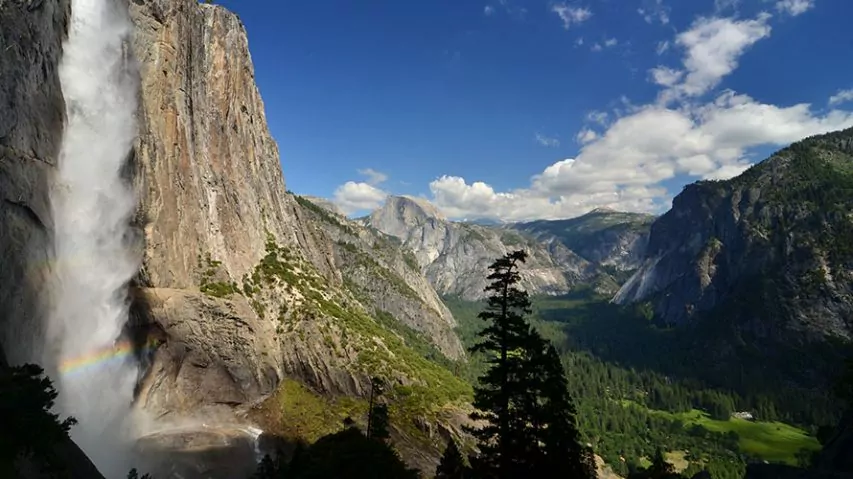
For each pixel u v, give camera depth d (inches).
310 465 1549.0
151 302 3341.5
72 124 2753.4
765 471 1747.0
